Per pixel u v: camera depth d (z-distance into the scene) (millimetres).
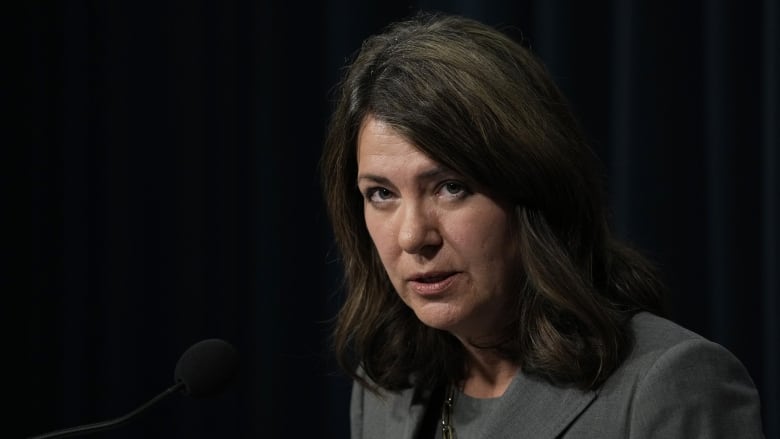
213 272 7125
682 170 6062
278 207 6961
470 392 3855
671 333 3350
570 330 3418
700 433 3115
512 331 3602
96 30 7145
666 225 6066
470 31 3377
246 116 7074
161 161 7109
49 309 7293
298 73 6977
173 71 7074
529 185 3217
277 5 6961
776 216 5695
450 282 3295
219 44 7059
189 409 7137
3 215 7180
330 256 6949
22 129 7199
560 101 3432
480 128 3105
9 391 7215
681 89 6051
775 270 5715
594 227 3486
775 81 5688
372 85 3271
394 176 3209
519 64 3342
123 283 7133
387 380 4066
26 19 7191
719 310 5953
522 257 3336
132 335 7168
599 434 3283
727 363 3238
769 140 5730
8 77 7176
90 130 7203
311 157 6965
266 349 6977
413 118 3115
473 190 3219
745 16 5902
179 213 7098
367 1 6746
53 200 7258
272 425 7004
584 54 6238
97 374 7266
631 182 6066
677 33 6035
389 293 3977
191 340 7117
